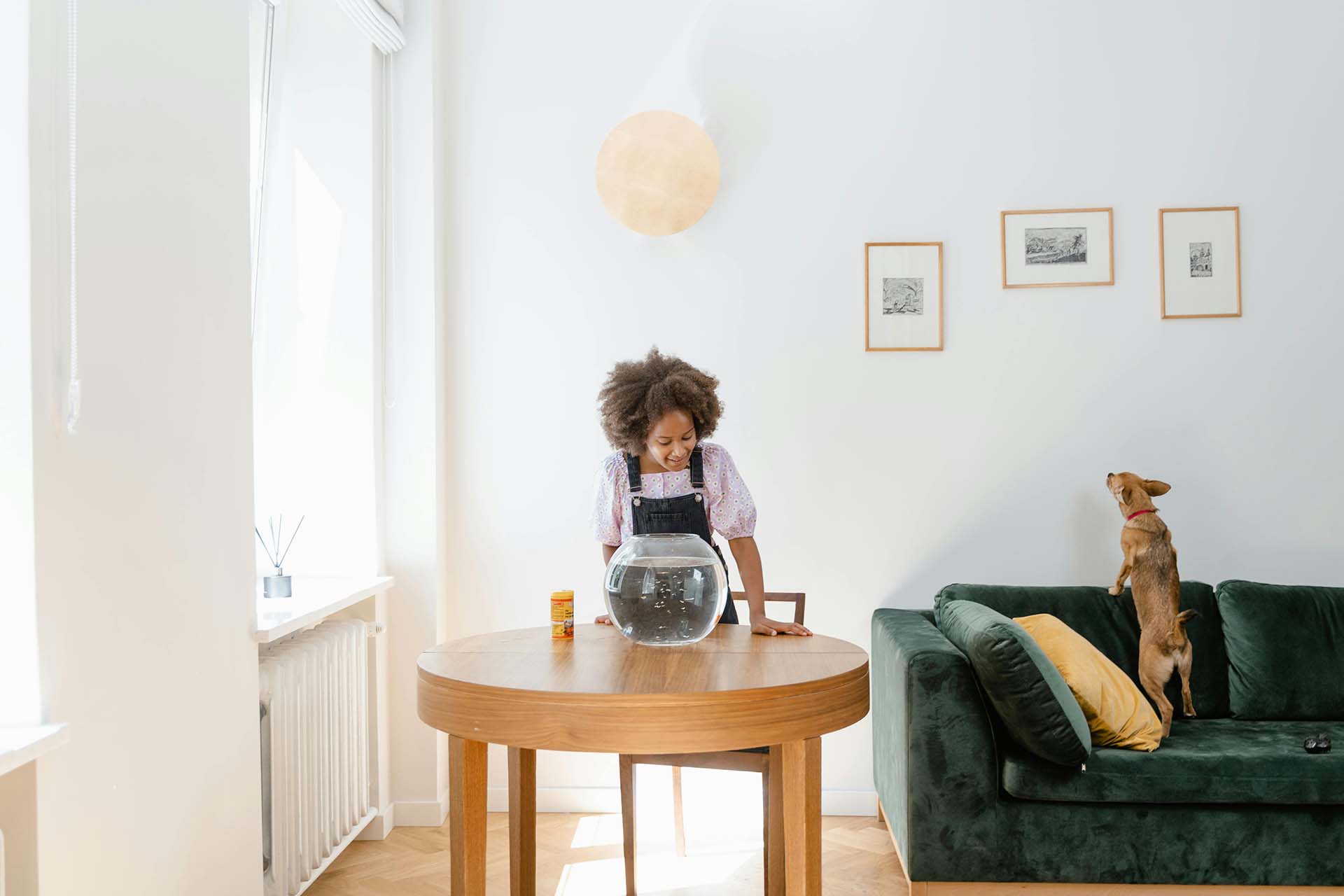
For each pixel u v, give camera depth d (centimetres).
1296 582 350
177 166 203
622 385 247
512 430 366
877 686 330
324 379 339
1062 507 356
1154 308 355
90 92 174
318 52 338
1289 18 353
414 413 350
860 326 361
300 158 339
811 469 362
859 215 361
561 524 366
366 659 331
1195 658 320
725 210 363
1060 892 260
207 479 214
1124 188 356
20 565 159
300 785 259
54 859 163
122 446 183
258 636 235
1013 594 327
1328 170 352
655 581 207
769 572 362
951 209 359
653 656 206
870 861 310
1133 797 253
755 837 337
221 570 219
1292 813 254
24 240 158
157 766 193
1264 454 352
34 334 159
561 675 188
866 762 356
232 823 221
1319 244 351
